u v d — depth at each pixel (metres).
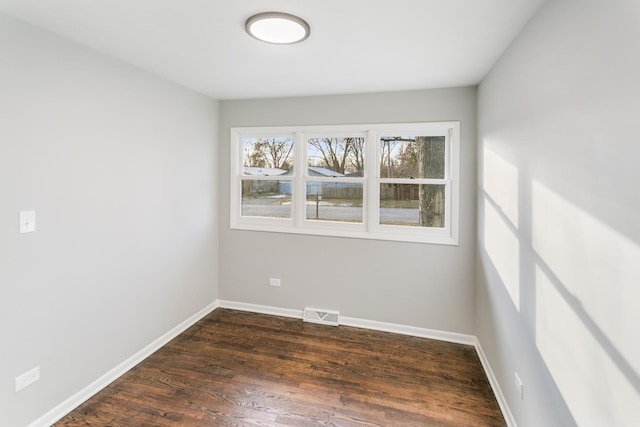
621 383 0.99
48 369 1.93
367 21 1.77
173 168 2.96
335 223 3.44
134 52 2.23
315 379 2.42
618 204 1.00
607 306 1.06
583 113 1.20
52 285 1.95
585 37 1.18
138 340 2.62
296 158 3.48
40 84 1.85
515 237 1.90
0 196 1.68
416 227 3.22
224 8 1.65
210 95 3.38
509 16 1.68
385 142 3.29
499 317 2.22
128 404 2.12
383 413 2.07
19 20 1.74
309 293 3.48
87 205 2.16
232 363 2.63
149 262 2.72
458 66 2.41
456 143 2.98
